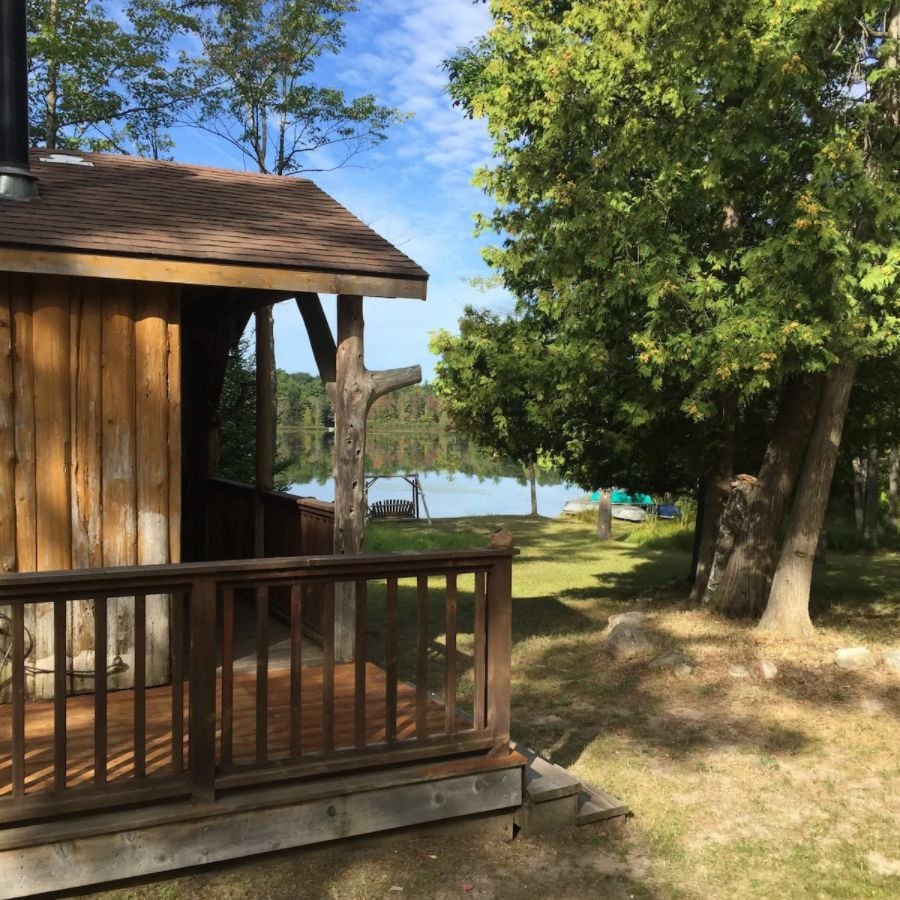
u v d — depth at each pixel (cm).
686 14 692
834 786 472
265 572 338
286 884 339
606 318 795
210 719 332
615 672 706
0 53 462
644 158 758
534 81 871
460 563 379
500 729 391
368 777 364
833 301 652
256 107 1764
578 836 400
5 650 449
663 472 1067
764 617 817
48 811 308
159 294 462
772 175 737
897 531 1872
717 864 380
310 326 540
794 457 868
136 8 1628
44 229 425
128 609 472
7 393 433
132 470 461
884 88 742
